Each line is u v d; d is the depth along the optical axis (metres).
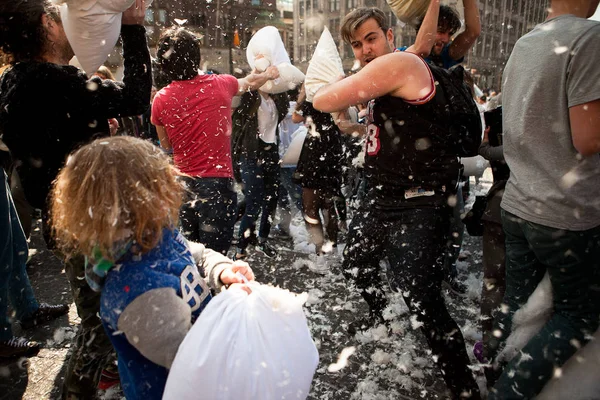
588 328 1.34
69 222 0.98
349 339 2.36
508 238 1.58
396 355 2.19
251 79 2.72
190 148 2.40
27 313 2.55
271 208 3.71
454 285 2.87
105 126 1.63
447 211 1.80
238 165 3.55
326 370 2.11
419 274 1.73
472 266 3.43
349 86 1.68
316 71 2.27
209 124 2.38
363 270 2.12
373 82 1.64
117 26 1.52
